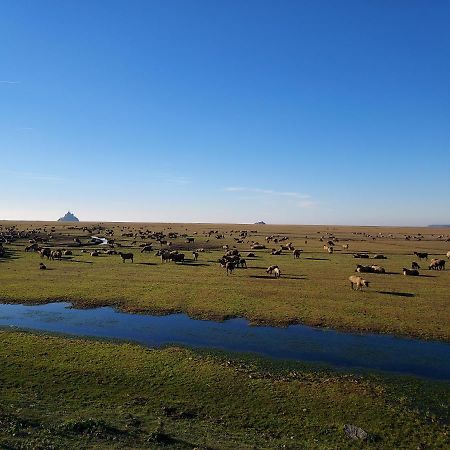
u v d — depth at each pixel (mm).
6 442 13258
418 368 25531
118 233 134500
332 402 20312
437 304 39969
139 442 14406
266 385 22172
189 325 34500
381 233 165125
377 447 16250
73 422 15289
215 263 67625
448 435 17344
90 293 44594
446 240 125188
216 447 14633
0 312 38219
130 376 22891
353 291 45688
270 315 36562
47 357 25500
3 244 93625
